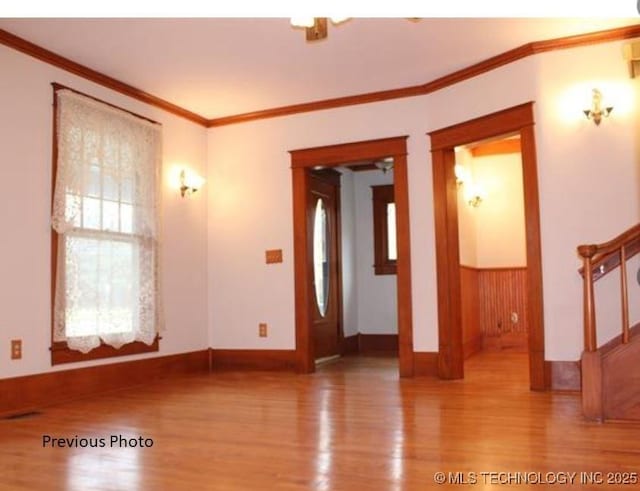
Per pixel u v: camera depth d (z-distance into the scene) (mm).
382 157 5359
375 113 5410
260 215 5844
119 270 4797
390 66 4793
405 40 4309
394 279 7551
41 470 2531
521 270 7262
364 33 4172
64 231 4312
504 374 5219
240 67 4746
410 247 5195
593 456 2590
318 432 3135
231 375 5492
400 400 4051
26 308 4070
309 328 5625
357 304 7625
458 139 4957
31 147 4168
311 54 4520
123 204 4879
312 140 5652
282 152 5785
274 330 5723
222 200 6000
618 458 2551
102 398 4312
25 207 4102
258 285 5812
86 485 2320
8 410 3891
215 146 6059
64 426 3391
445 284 5016
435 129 5137
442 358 4992
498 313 7324
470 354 6617
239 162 5957
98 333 4566
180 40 4219
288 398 4219
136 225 4984
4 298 3936
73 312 4371
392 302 7555
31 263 4121
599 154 4270
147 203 5113
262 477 2371
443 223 5051
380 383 4859
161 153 5379
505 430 3105
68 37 4121
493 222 7414
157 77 4906
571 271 4297
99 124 4684
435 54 4574
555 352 4324
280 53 4488
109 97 4891
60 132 4348
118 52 4391
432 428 3178
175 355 5465
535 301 4398
